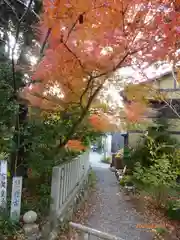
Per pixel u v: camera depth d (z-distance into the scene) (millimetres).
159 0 2369
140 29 2566
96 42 2688
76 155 5910
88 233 2770
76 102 3717
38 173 3635
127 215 5094
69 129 4168
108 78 3455
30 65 3662
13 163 3711
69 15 2336
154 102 5363
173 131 8008
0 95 3289
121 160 11430
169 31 2488
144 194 6477
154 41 2641
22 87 3551
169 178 5496
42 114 3914
